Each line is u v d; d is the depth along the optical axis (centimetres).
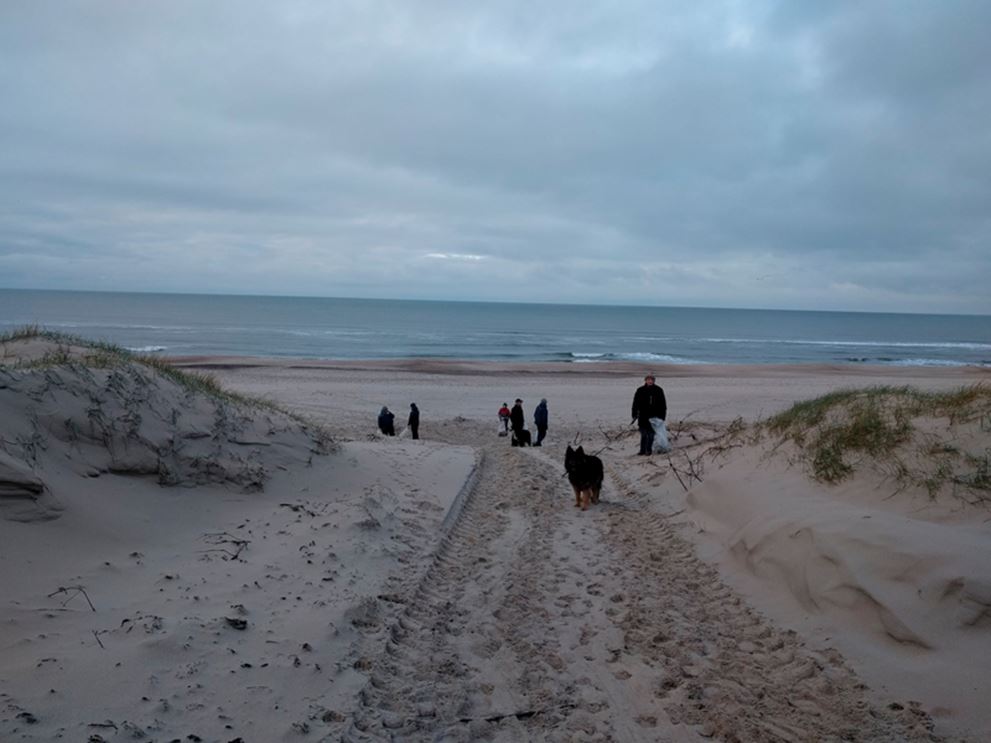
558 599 588
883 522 548
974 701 381
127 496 644
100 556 527
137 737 314
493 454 1390
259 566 566
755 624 532
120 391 743
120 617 434
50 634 397
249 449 835
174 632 412
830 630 488
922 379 3609
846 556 523
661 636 510
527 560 691
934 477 608
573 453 956
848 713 394
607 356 5644
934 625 442
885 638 457
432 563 652
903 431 707
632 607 571
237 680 380
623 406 2497
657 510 898
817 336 9988
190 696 357
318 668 409
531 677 445
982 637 426
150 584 498
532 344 6838
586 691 429
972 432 652
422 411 2359
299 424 1019
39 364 750
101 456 661
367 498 794
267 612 479
